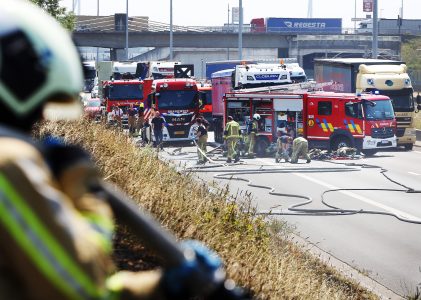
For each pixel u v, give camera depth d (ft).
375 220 154.92
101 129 121.90
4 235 10.27
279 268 80.33
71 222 10.59
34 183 10.43
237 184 201.57
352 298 94.38
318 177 215.31
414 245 132.36
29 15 11.43
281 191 189.67
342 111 262.67
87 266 10.50
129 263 52.37
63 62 11.50
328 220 154.61
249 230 89.04
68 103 11.64
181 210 80.64
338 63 311.68
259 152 266.16
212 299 11.69
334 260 121.39
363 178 213.05
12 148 10.63
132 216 11.94
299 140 245.04
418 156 270.05
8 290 10.25
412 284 108.99
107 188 11.89
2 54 11.06
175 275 11.62
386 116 266.77
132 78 400.67
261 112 265.95
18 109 11.14
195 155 269.64
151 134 299.79
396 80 294.25
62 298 10.36
